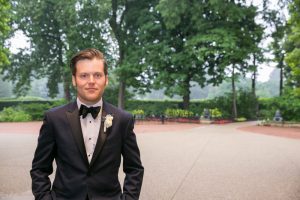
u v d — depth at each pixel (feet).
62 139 8.04
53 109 8.42
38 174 8.26
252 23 122.11
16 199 19.39
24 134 58.49
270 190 22.11
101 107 8.45
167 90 122.31
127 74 132.57
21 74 142.61
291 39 91.15
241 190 22.04
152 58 122.93
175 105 140.87
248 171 28.14
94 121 8.23
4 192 20.86
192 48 112.27
